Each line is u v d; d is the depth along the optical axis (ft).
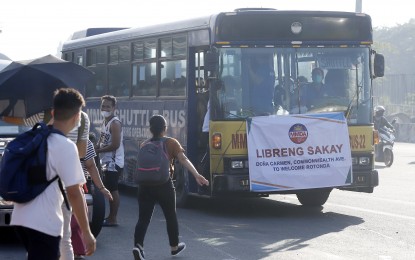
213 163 44.75
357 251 34.96
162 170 32.37
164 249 36.04
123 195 57.77
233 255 34.27
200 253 34.86
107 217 43.52
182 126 48.96
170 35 50.67
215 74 44.42
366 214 46.68
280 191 44.98
